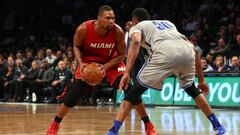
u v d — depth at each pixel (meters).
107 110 12.45
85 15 22.81
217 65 13.55
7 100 17.67
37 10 24.23
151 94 13.99
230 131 7.21
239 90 12.63
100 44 6.36
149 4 21.11
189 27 18.23
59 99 15.93
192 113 11.19
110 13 6.20
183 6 20.23
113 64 6.39
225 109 12.70
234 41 15.45
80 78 6.25
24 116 10.53
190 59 6.09
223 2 19.44
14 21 23.94
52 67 16.95
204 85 6.44
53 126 6.36
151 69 6.03
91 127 7.96
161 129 7.63
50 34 22.33
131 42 5.95
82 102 14.99
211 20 18.09
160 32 6.12
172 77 13.68
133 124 8.41
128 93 6.04
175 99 13.53
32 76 16.84
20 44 22.05
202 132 7.20
